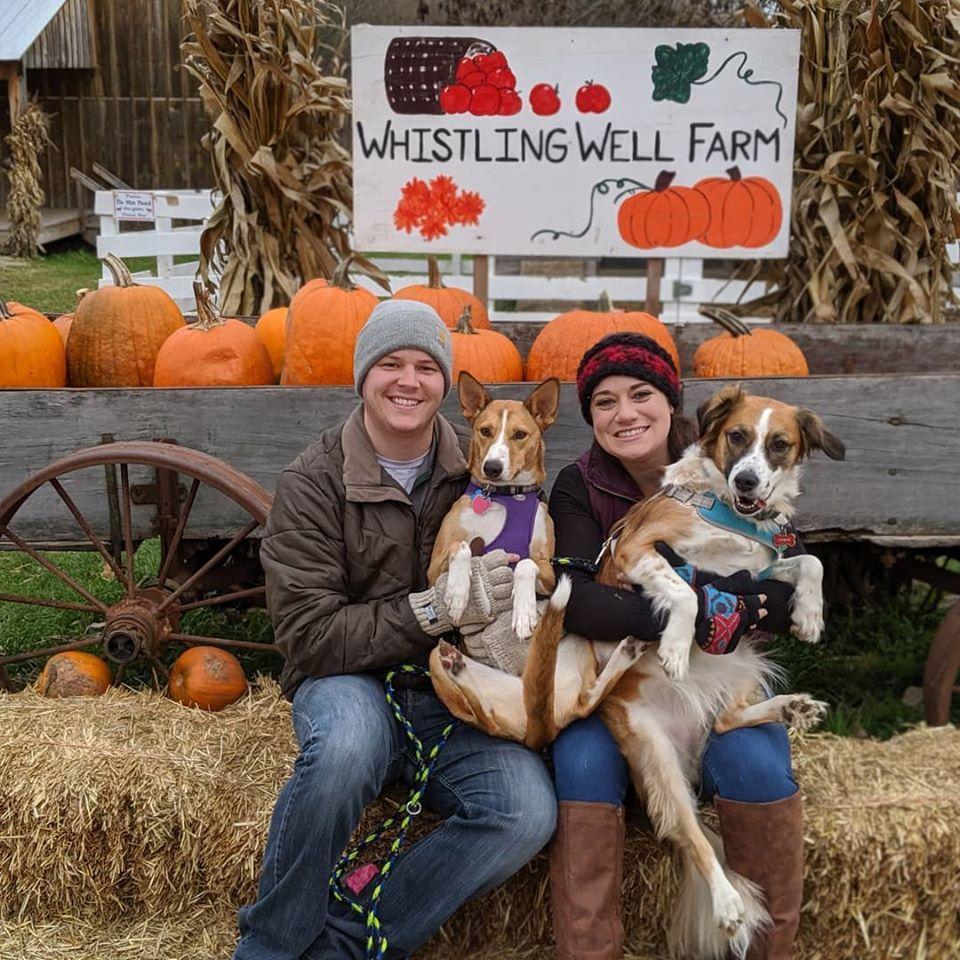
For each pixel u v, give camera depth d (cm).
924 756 317
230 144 521
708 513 276
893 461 356
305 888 248
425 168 454
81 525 346
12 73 1343
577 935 251
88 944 288
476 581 271
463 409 306
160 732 321
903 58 462
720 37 440
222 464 338
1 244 1365
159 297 409
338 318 387
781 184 455
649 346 286
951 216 490
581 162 454
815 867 279
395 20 875
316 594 271
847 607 472
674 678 254
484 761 263
